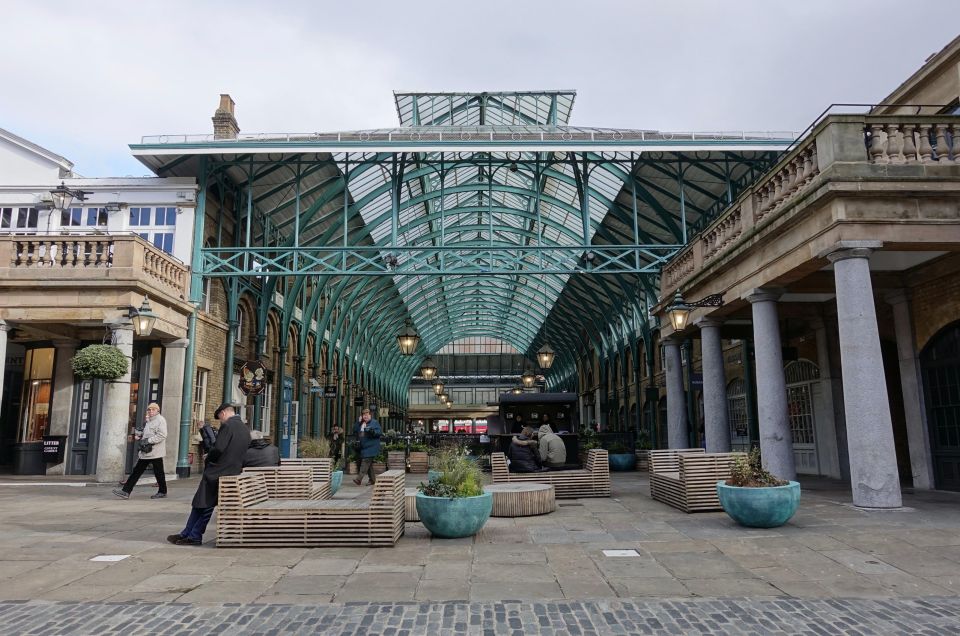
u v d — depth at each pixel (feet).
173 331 48.60
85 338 54.19
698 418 72.84
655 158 54.95
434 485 24.67
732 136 52.21
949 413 35.35
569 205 65.77
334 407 94.58
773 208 33.27
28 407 54.13
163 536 24.32
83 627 14.03
